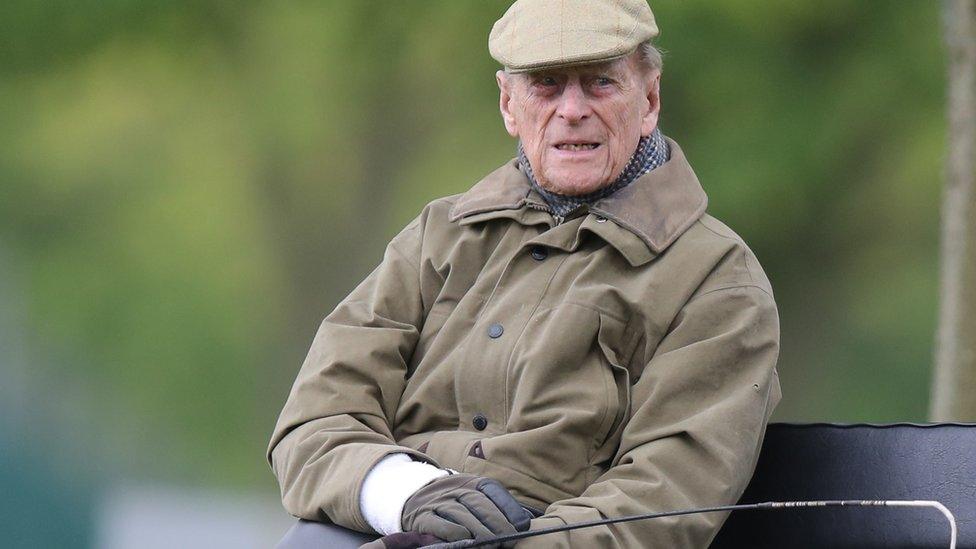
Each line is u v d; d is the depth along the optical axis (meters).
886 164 40.31
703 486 9.77
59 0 44.34
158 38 45.88
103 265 53.69
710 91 38.59
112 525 47.91
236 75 47.94
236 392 51.56
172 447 51.56
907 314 41.28
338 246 48.88
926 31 39.22
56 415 52.25
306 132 48.31
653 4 37.47
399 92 47.28
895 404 41.66
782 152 38.81
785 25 38.19
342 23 46.16
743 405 9.96
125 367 53.16
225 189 50.50
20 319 53.69
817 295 41.03
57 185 52.59
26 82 46.41
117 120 49.50
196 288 53.06
